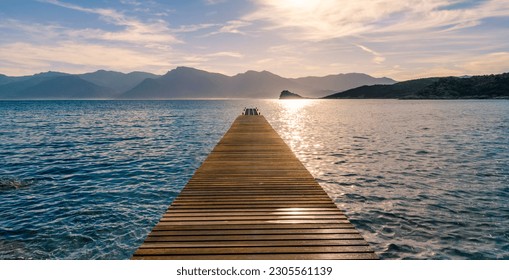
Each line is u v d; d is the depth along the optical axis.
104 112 84.19
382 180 14.39
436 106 103.25
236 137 18.83
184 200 7.33
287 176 9.59
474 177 14.81
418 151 21.75
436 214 10.40
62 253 8.16
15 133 34.38
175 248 5.02
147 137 31.11
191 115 71.12
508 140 26.64
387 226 9.55
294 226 5.84
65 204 11.55
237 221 6.08
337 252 4.93
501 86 172.25
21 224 9.79
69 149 23.77
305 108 111.81
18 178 15.09
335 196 12.23
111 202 11.83
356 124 43.41
